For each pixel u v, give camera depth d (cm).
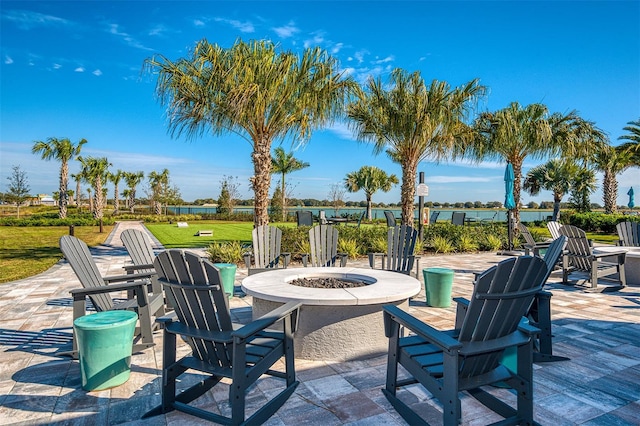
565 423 235
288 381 273
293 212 3422
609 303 548
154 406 254
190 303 236
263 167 909
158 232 1934
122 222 2969
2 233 1906
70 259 340
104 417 240
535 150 1290
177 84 801
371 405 256
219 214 3281
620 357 344
